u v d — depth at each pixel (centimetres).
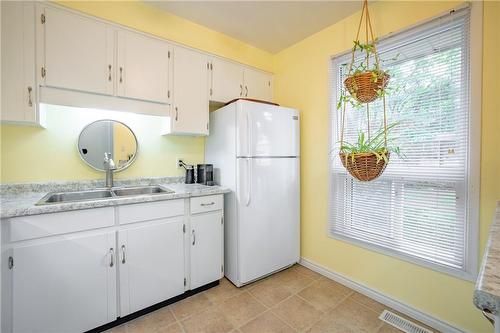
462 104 141
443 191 150
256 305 179
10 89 144
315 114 232
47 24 154
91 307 144
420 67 159
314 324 159
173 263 177
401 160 168
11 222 122
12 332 123
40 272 129
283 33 235
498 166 130
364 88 124
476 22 134
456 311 146
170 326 157
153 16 196
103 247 148
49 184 178
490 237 67
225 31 232
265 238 214
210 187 211
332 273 218
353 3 188
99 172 200
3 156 163
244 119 202
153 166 227
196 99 219
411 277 166
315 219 234
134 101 188
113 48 177
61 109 184
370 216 189
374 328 155
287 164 229
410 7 163
